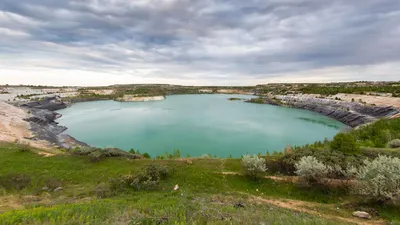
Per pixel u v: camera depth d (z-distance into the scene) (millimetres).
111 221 10844
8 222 10180
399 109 79438
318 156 26359
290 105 156875
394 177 16938
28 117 82125
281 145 63000
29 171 26594
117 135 73625
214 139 69250
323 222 13078
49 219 10922
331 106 120875
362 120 87875
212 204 16734
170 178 25031
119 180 23391
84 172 26812
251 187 23469
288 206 19250
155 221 10977
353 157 25984
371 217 16516
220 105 171000
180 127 86750
